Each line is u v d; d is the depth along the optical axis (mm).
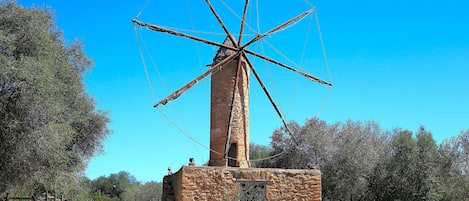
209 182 18500
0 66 17844
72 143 25094
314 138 38125
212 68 20359
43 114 18766
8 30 19828
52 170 20359
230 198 18422
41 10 23484
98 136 26703
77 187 26078
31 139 18422
